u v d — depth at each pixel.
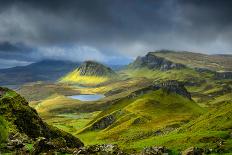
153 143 155.88
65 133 128.50
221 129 163.50
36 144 68.31
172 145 136.12
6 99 111.31
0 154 66.88
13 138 78.50
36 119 115.38
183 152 77.25
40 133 111.38
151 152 74.56
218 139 121.00
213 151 87.31
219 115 191.12
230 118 176.75
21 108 111.56
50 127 124.44
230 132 130.25
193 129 191.12
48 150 68.00
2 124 85.94
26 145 72.19
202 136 131.00
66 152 68.00
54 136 120.69
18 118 106.25
